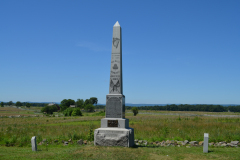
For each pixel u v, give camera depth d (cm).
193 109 15700
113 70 1598
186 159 1152
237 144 1681
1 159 1170
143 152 1291
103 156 1186
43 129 2761
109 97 1563
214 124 3088
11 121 5284
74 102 15925
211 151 1375
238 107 14900
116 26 1628
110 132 1480
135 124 3428
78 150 1350
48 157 1209
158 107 16812
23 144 1803
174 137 2062
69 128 2838
